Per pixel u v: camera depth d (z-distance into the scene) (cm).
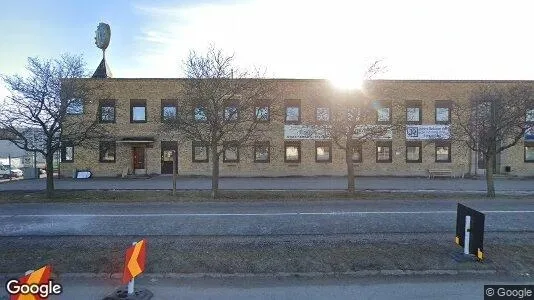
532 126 1731
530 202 1586
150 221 1195
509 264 755
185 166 2756
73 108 1794
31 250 835
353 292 632
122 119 2731
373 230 1062
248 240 927
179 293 628
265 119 2042
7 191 1877
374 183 2345
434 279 690
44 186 2150
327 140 2783
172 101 2739
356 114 1730
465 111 2142
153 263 754
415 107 2791
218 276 700
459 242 821
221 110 1733
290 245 880
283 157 2770
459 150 2781
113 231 1053
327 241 918
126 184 2244
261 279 690
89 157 2723
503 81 2758
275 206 1491
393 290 640
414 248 852
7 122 1623
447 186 2192
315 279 691
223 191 1866
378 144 2791
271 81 1892
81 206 1491
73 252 822
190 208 1446
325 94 1980
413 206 1484
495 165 2805
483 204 1533
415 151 2800
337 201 1616
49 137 1664
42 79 1648
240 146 1784
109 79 2719
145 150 2772
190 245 879
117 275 702
